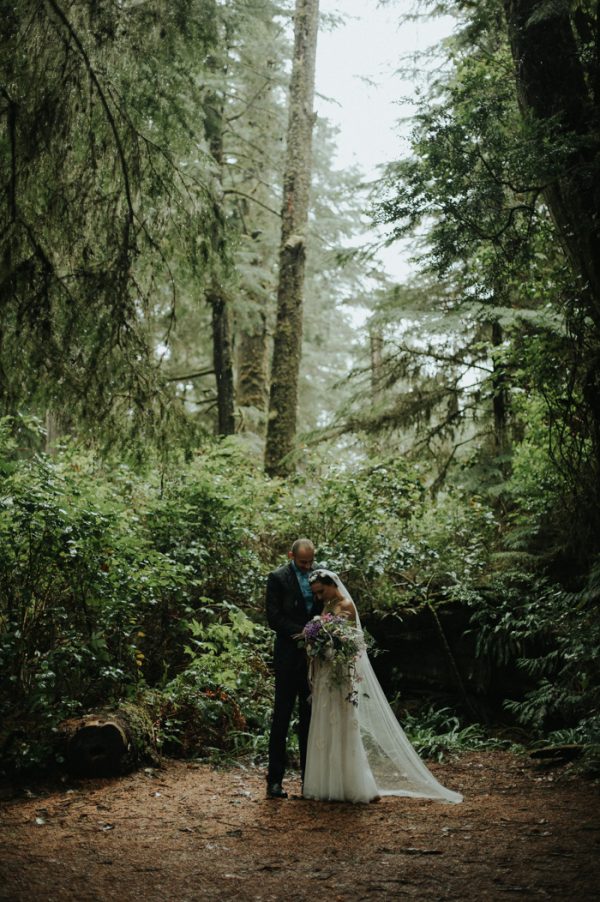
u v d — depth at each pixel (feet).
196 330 55.57
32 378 20.45
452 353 40.57
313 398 74.49
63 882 12.60
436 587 29.19
